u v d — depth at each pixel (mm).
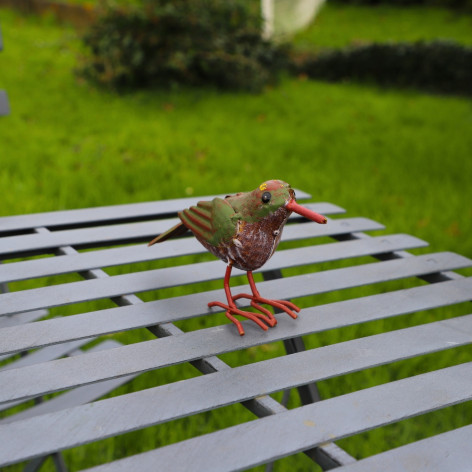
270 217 1217
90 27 6488
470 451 973
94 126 4988
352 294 2863
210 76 6648
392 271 1654
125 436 1952
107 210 1962
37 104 5438
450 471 924
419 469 924
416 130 5594
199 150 4598
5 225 1770
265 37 7828
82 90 6051
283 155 4668
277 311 1654
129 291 1420
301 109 6145
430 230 3400
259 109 6012
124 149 4484
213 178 4039
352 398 1071
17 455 874
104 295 1389
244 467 883
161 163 4191
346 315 1371
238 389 1061
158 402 1013
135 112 5559
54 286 1421
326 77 8406
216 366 1132
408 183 4180
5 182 3646
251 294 1442
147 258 1603
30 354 1850
